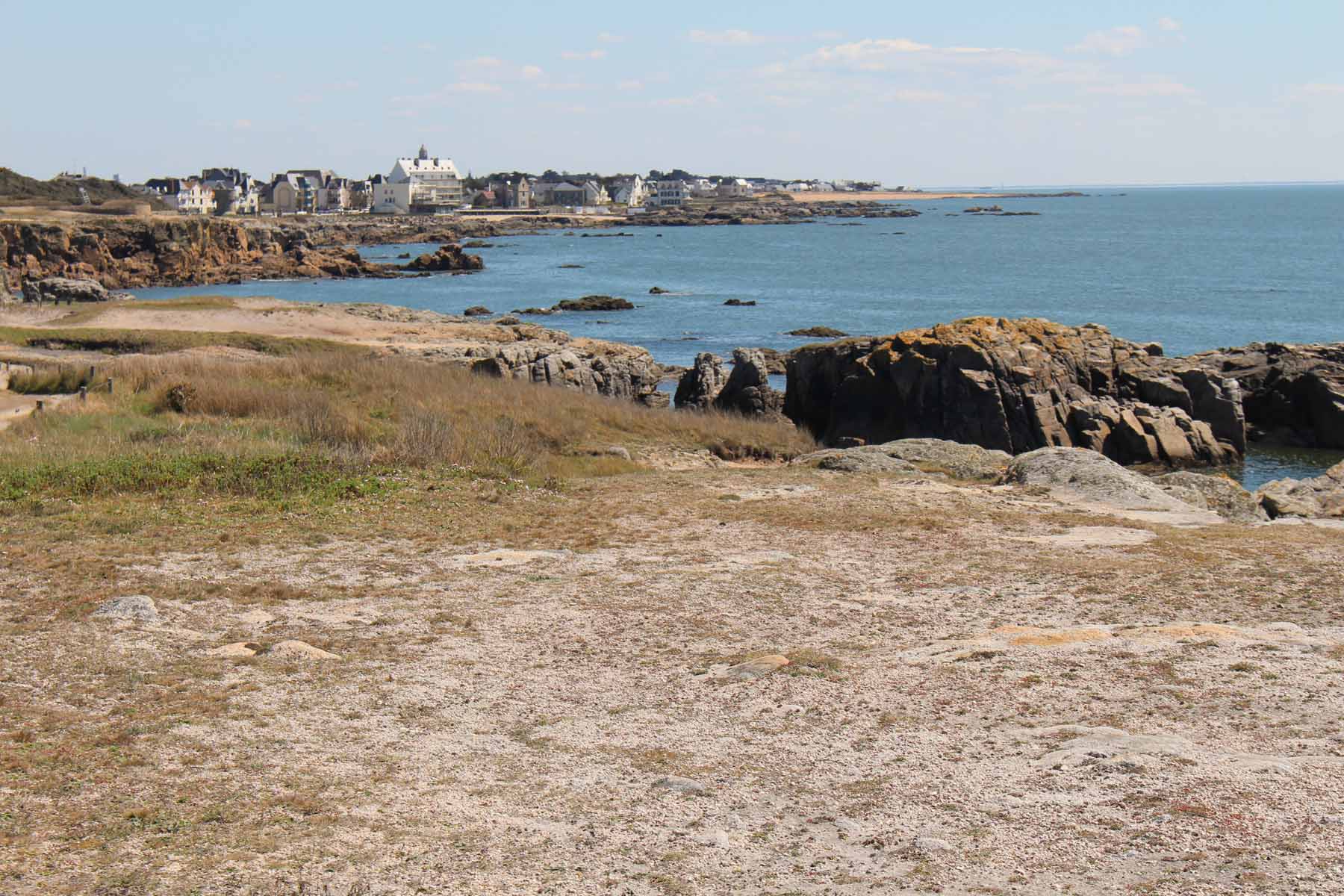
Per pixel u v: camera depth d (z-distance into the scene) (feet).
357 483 63.77
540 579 47.32
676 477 74.59
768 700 32.55
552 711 32.45
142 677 33.88
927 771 26.30
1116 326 244.63
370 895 21.02
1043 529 58.03
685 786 26.23
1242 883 19.17
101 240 353.72
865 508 63.00
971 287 333.21
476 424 87.40
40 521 53.88
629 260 455.63
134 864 22.30
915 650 36.99
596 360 153.89
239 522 55.52
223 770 27.53
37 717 30.40
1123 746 26.25
